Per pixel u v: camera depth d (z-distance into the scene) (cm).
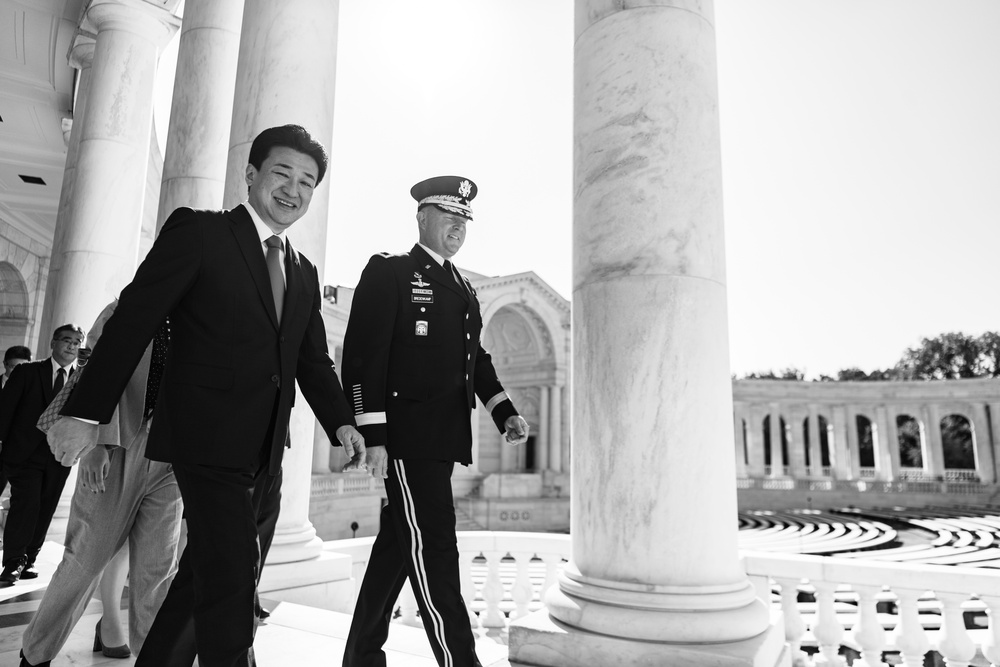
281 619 571
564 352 5381
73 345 854
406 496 391
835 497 6366
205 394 307
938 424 6575
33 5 1494
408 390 404
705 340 472
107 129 1312
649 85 494
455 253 460
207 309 316
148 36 1380
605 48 514
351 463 354
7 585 750
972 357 8981
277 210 354
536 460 5344
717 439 469
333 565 686
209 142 1066
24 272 2658
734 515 476
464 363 426
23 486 793
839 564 727
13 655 476
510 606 1269
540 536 862
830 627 724
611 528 458
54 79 1781
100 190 1294
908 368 9575
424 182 456
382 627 416
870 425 8381
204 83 1073
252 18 746
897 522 5456
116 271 1298
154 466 423
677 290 469
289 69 723
